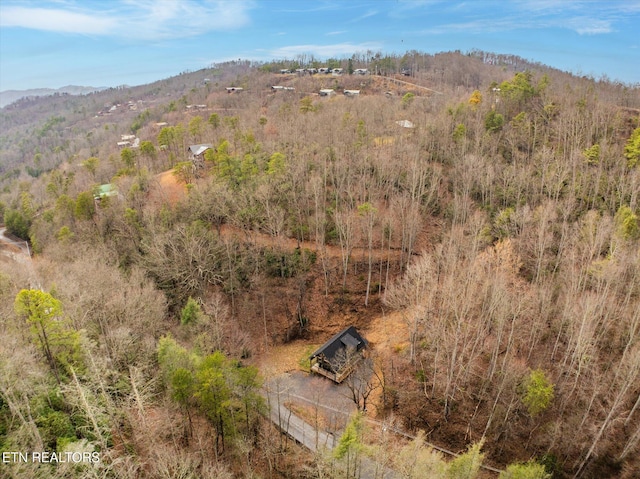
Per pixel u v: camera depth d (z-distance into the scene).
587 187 77.62
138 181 88.38
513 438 46.28
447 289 55.09
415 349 58.00
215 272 70.56
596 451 41.16
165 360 43.19
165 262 66.00
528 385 43.78
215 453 41.72
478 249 65.62
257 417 46.44
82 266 58.78
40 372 38.75
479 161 82.62
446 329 54.69
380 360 60.94
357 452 34.84
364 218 74.88
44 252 77.44
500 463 44.75
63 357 42.50
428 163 92.75
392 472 39.31
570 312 50.75
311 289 73.69
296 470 43.31
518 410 46.44
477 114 103.62
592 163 84.56
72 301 50.03
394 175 84.00
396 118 115.62
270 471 41.62
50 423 36.94
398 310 66.50
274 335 68.31
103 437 36.06
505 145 94.06
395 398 53.69
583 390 46.81
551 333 56.25
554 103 106.25
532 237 66.19
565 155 87.81
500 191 79.75
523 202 76.44
